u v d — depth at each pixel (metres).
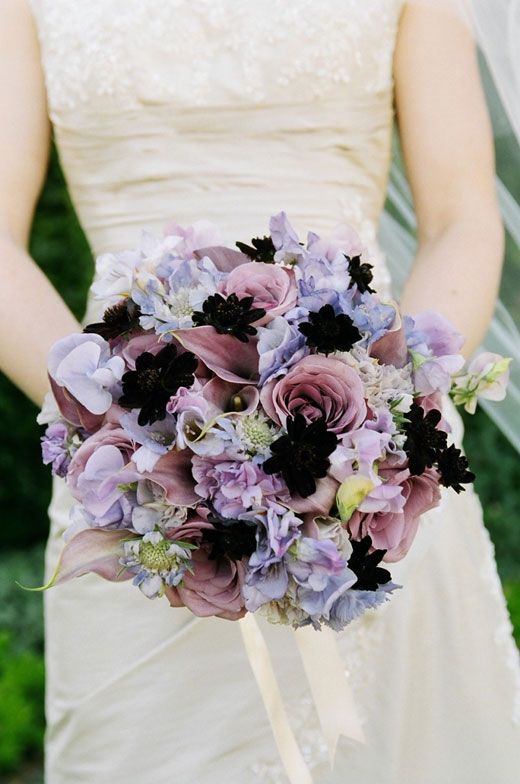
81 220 2.33
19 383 2.08
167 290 1.71
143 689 2.10
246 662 2.09
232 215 2.20
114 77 2.19
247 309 1.64
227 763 2.09
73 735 2.15
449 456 1.71
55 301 2.12
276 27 2.20
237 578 1.67
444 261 2.14
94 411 1.65
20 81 2.26
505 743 2.21
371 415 1.66
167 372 1.61
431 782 2.20
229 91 2.19
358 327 1.67
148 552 1.64
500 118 2.44
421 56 2.26
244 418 1.61
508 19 2.27
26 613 6.05
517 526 6.49
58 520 2.26
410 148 2.26
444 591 2.19
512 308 2.52
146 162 2.21
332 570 1.60
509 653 2.24
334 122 2.22
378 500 1.63
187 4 2.20
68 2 2.25
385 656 2.17
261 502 1.61
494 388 1.90
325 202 2.23
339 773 2.16
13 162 2.22
